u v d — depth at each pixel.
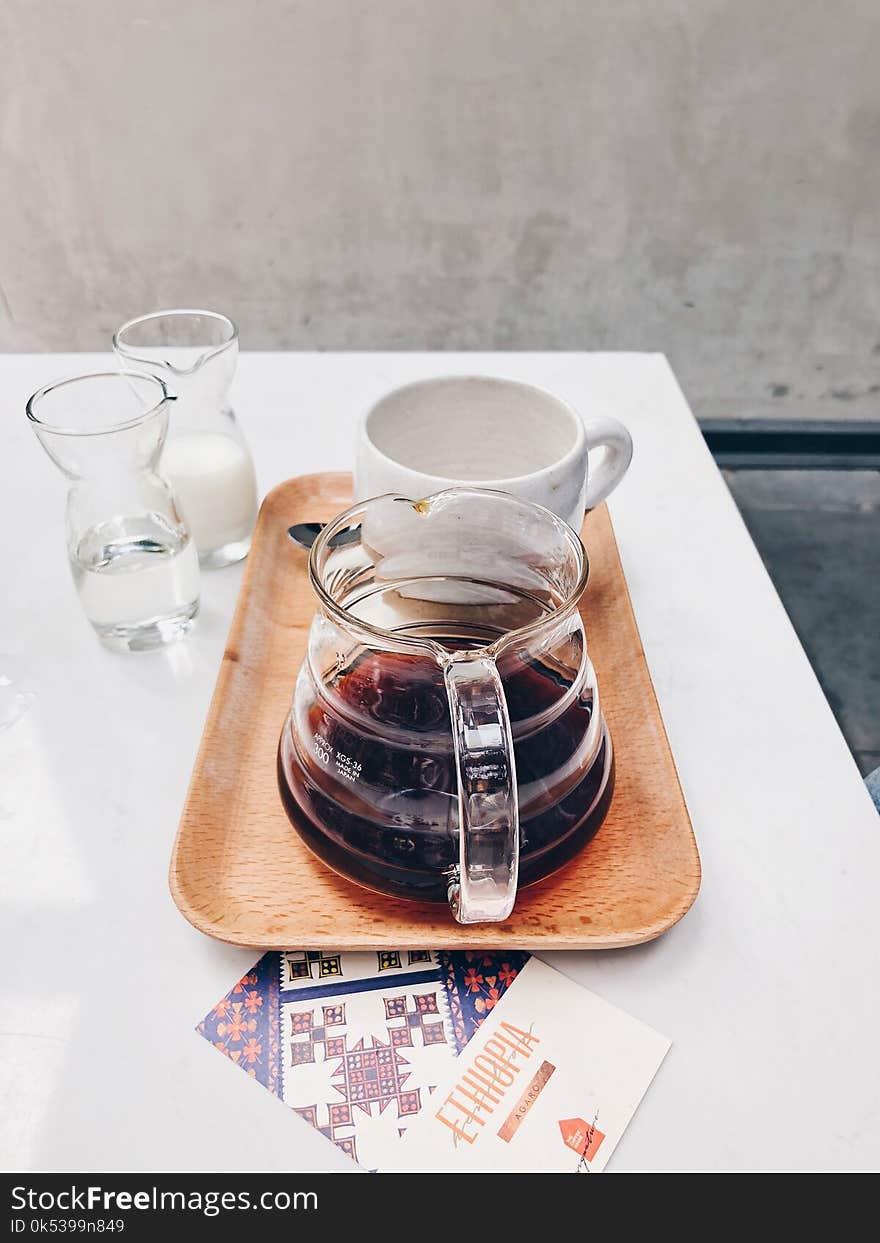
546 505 0.44
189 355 0.57
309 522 0.61
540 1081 0.34
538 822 0.36
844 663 1.24
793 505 1.52
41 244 1.38
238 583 0.57
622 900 0.39
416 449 0.50
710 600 0.56
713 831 0.43
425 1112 0.33
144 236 1.37
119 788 0.44
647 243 1.38
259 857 0.41
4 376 0.76
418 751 0.35
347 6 1.18
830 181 1.32
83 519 0.49
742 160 1.31
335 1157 0.32
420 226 1.36
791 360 1.51
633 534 0.62
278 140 1.29
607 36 1.20
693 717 0.49
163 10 1.18
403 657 0.36
